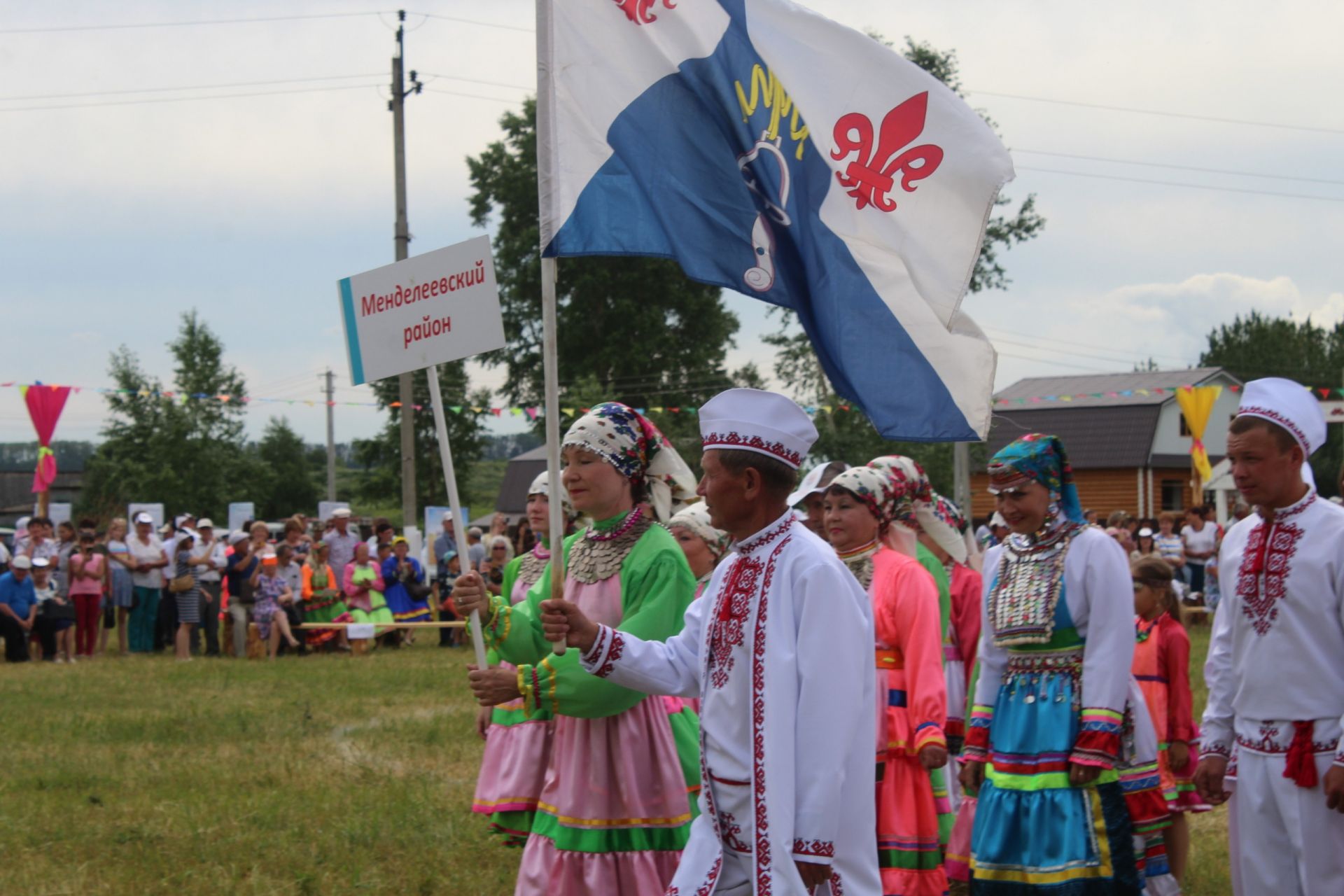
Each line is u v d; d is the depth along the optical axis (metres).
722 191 4.89
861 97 4.96
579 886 4.77
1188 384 41.31
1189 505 41.28
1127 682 5.12
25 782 8.84
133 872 6.64
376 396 35.94
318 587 19.03
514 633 4.92
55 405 21.50
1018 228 27.78
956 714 6.45
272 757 9.77
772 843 3.34
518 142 39.72
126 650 19.39
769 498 3.62
